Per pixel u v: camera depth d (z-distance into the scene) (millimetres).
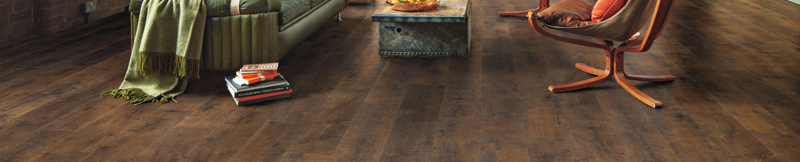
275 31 3061
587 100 2572
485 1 5891
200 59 2977
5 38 3711
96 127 2209
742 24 4594
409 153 1974
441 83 2865
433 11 3238
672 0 2426
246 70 2559
